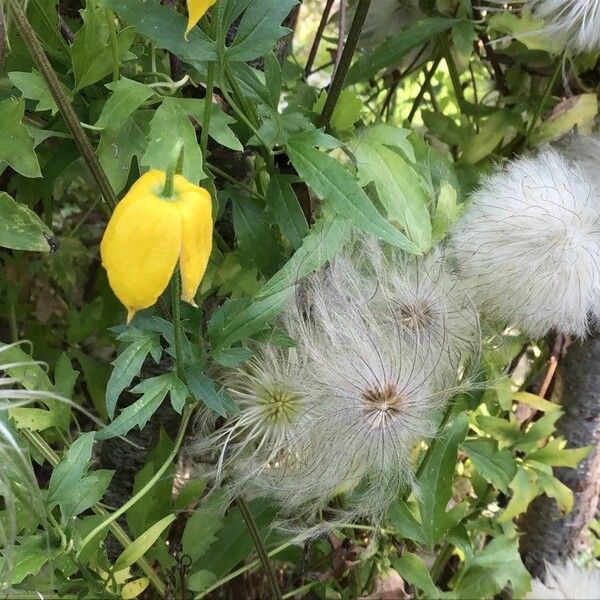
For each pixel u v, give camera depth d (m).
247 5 0.18
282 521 0.26
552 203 0.24
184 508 0.26
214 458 0.26
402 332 0.24
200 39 0.18
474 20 0.29
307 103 0.28
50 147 0.25
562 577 0.31
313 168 0.20
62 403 0.24
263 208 0.25
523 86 0.31
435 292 0.25
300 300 0.25
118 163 0.20
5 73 0.21
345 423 0.23
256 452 0.24
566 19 0.27
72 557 0.21
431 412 0.25
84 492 0.21
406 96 0.40
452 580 0.30
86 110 0.22
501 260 0.24
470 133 0.31
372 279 0.25
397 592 0.27
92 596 0.23
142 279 0.13
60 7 0.24
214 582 0.26
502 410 0.31
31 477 0.19
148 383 0.20
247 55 0.18
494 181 0.25
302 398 0.24
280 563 0.30
